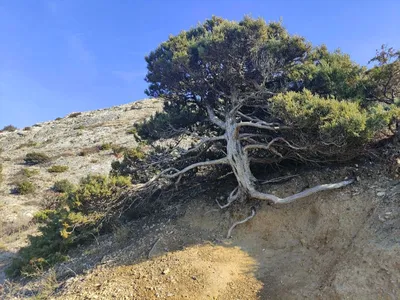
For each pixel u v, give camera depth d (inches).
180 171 458.3
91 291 331.6
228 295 295.9
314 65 453.1
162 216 480.4
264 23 421.4
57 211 613.0
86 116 2023.9
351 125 319.9
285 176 428.1
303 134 364.8
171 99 526.3
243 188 419.2
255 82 439.8
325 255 307.6
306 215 362.3
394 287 238.2
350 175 376.2
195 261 349.1
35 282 436.1
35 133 1804.9
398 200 308.5
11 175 1138.0
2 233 753.0
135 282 331.3
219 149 494.3
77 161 1251.2
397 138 375.6
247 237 379.9
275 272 313.6
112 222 506.9
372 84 439.5
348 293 251.8
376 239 279.6
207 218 429.4
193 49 439.5
